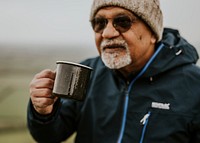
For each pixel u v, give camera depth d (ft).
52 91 5.26
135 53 5.67
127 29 5.57
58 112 5.76
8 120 20.16
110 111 6.04
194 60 6.22
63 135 6.35
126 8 5.53
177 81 5.90
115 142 5.87
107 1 5.54
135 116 5.85
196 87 5.82
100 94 6.24
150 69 5.90
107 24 5.60
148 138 5.70
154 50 6.16
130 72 5.97
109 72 6.35
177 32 6.67
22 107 22.57
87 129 6.21
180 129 5.63
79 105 6.38
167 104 5.77
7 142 16.81
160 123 5.71
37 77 5.39
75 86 5.11
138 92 5.94
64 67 5.09
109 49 5.60
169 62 5.96
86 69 5.17
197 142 5.69
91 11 5.91
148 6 5.72
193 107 5.69
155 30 5.91
